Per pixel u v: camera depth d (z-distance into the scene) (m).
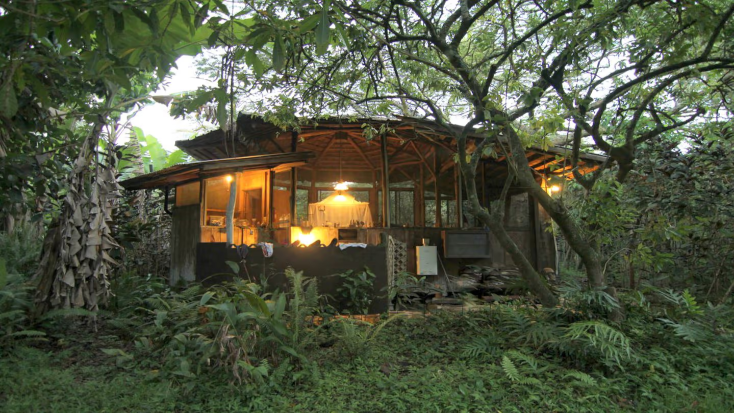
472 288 9.48
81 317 6.20
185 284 8.27
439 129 8.52
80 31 2.58
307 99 6.71
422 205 10.88
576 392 4.04
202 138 9.98
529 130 6.15
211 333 4.89
